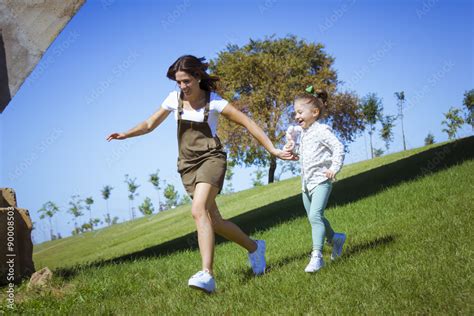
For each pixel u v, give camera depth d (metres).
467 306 3.43
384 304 3.71
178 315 4.43
